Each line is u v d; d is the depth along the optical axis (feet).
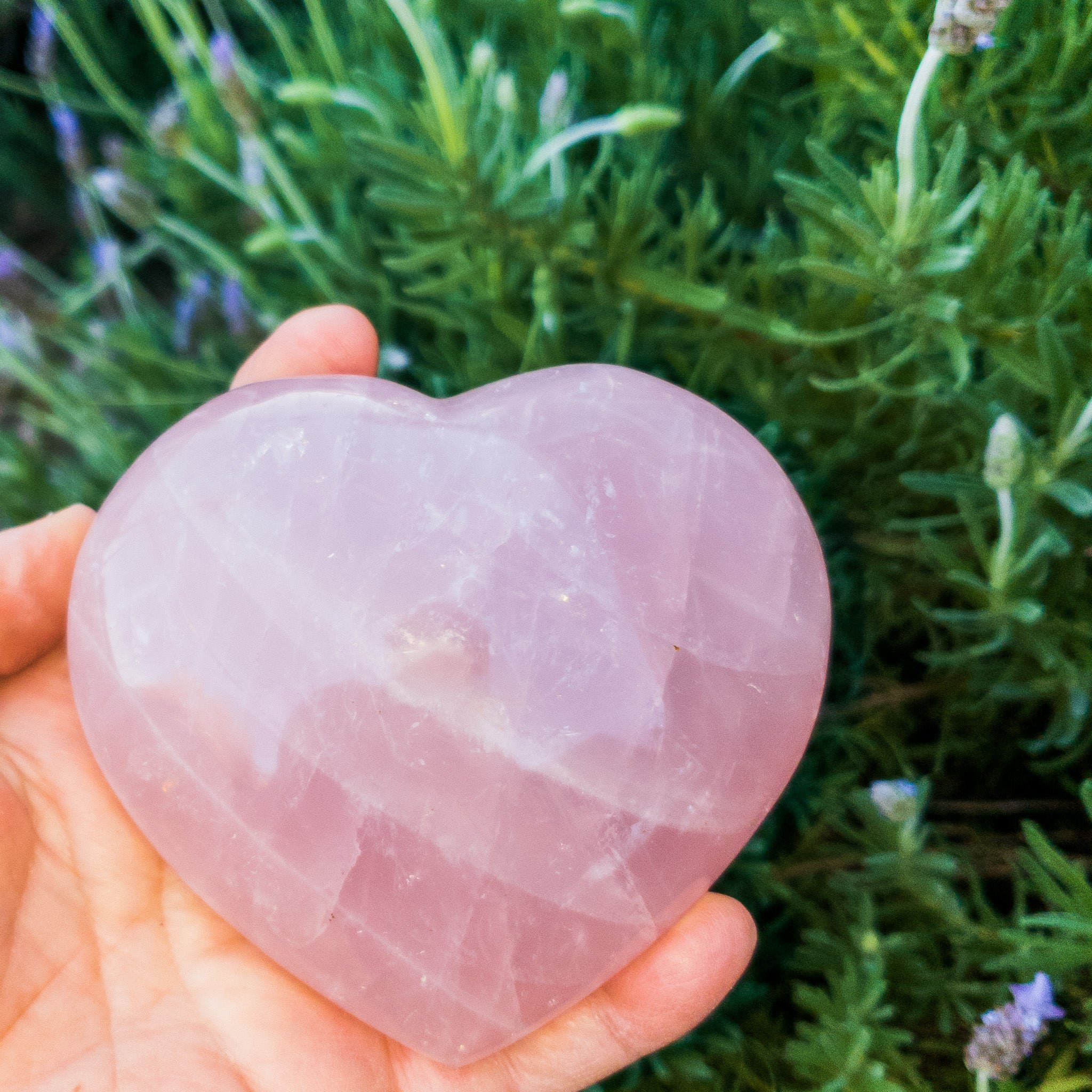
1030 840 0.58
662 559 0.56
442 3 0.85
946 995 0.67
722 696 0.55
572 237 0.69
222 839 0.57
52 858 0.63
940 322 0.60
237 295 0.85
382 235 0.90
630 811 0.55
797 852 0.73
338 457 0.58
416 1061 0.60
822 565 0.59
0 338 0.84
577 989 0.57
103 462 0.91
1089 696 0.64
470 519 0.56
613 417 0.58
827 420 0.75
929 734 0.78
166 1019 0.60
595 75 0.84
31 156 1.13
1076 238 0.58
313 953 0.57
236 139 0.87
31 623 0.67
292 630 0.56
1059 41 0.64
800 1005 0.66
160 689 0.57
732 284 0.73
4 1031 0.57
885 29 0.67
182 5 0.76
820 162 0.60
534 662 0.54
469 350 0.83
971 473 0.69
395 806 0.55
